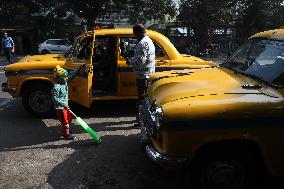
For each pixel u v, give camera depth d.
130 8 30.66
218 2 31.31
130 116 7.38
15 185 4.47
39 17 31.12
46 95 7.22
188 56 7.73
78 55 7.14
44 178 4.64
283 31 4.48
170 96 3.98
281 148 3.63
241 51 5.04
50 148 5.66
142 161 5.11
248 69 4.45
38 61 7.29
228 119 3.53
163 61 7.07
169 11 31.03
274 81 3.88
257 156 3.72
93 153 5.43
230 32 33.47
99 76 7.35
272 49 4.28
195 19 30.95
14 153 5.47
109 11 30.06
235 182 3.78
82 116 7.43
